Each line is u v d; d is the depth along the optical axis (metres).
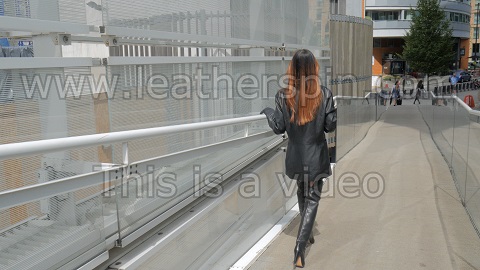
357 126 9.75
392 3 60.62
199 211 3.07
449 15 66.31
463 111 5.84
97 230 2.12
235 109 3.82
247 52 4.41
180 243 2.82
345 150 8.52
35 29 1.78
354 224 4.73
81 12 2.05
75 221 2.02
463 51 74.00
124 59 2.28
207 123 2.81
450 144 7.32
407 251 4.04
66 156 1.95
